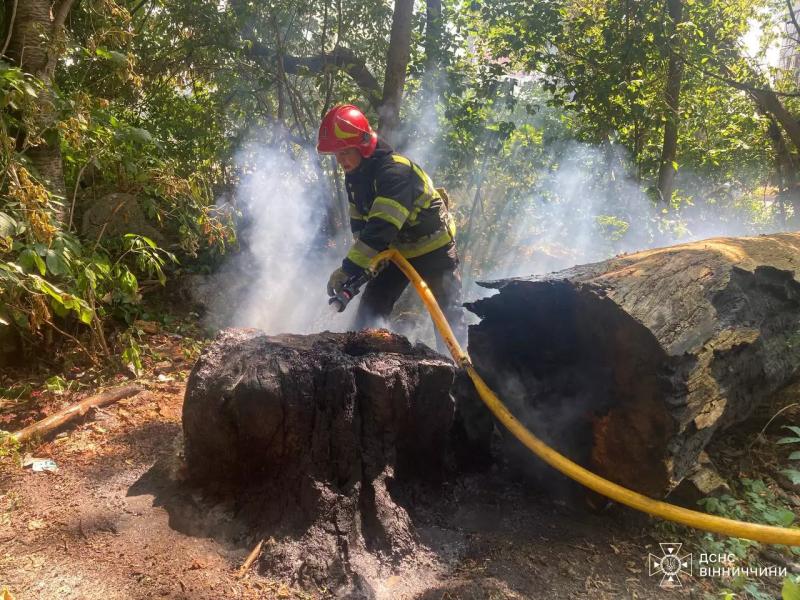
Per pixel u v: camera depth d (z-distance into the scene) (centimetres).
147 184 441
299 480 241
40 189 313
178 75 632
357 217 357
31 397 360
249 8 579
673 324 241
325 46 659
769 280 292
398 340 286
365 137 321
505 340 302
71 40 411
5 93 310
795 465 310
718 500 265
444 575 228
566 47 644
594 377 267
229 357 264
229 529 245
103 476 283
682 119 690
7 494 266
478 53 680
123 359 388
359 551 229
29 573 218
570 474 242
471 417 298
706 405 245
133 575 218
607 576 232
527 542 250
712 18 688
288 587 217
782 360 297
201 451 263
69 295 321
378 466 246
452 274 386
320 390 243
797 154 950
